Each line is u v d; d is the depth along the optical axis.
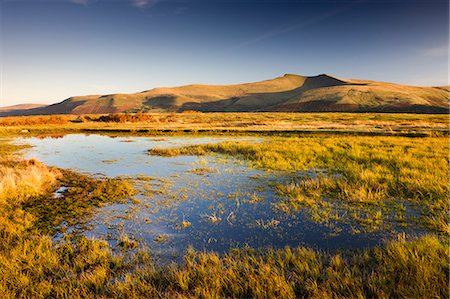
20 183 10.33
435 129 30.59
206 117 69.94
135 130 35.94
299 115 74.19
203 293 4.41
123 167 14.88
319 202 8.75
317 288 4.47
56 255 5.77
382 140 22.17
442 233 6.38
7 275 5.03
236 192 10.11
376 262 5.23
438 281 4.39
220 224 7.37
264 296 4.36
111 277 5.07
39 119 53.34
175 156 18.03
